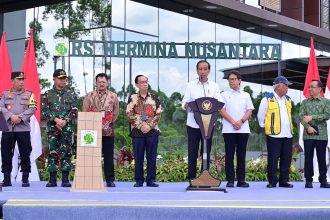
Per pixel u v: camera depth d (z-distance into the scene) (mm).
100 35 14898
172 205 5801
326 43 20156
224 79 16484
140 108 9039
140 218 5762
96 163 7844
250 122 16734
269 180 9430
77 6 14977
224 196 6887
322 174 9352
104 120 8969
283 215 5742
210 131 7922
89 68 14828
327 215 5793
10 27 15266
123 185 9750
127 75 15016
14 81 9125
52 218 5777
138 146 9078
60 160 9109
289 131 9438
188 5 16094
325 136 9367
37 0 15141
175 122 15422
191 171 8734
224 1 15844
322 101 9336
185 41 15992
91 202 5988
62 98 8852
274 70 17266
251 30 17438
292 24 17797
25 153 9156
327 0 21031
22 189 8227
